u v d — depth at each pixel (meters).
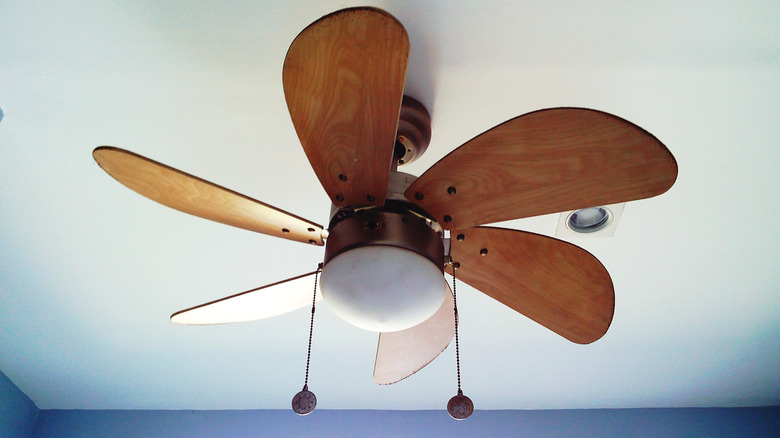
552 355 2.43
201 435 2.73
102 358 2.48
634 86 1.45
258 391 2.68
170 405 2.79
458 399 1.19
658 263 1.95
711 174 1.65
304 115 0.99
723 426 2.68
